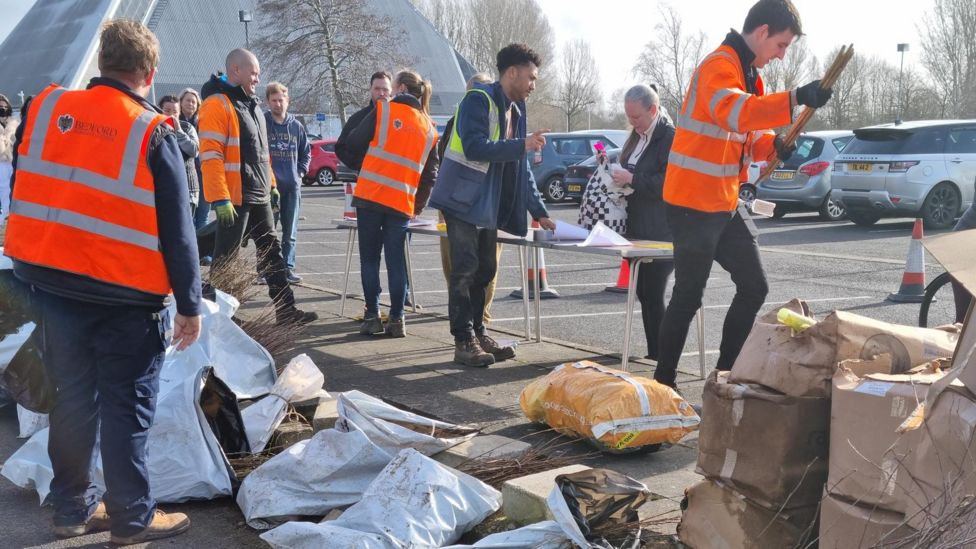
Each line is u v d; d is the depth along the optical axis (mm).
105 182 3121
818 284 9836
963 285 2455
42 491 3611
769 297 8992
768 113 3949
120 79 3234
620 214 6160
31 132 3221
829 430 2840
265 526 3438
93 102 3168
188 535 3398
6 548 3285
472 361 5781
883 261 11641
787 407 2828
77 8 73938
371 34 47188
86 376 3277
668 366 4664
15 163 3316
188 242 3234
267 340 5594
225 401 3939
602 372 4289
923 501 2381
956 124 15109
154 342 3297
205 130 6195
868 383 2609
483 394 5133
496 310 8391
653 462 4074
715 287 9977
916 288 8734
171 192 3182
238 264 6395
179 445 3656
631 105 5812
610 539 3098
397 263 6590
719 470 2986
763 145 4508
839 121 55375
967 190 14984
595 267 11570
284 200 9258
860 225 16094
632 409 4020
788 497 2828
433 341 6535
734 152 4395
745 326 4688
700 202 4375
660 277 5855
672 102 59219
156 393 3383
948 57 50750
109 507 3299
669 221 4520
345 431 3750
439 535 3139
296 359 4512
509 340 6645
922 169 14758
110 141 3129
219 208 6234
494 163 5703
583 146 22594
